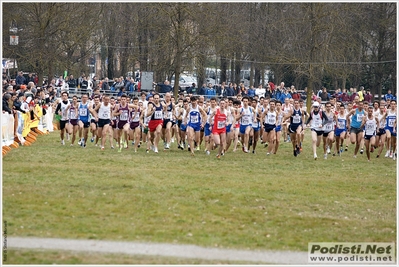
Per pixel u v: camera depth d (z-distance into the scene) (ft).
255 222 84.84
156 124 151.23
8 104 148.66
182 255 69.21
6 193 96.02
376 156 165.58
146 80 272.72
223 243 74.43
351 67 307.58
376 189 111.65
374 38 304.30
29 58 261.44
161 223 82.12
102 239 74.23
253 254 70.79
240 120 160.66
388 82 349.82
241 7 305.53
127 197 96.02
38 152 145.28
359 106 156.25
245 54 320.70
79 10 271.49
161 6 262.26
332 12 268.62
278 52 294.05
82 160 133.80
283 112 171.94
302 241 76.95
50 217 83.25
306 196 102.73
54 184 104.12
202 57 272.72
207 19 268.00
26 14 265.13
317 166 138.72
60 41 274.57
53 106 230.68
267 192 104.47
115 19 310.65
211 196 98.99
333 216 90.17
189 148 161.58
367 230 83.15
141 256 68.33
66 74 321.11
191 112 149.59
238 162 140.05
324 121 152.35
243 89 277.23
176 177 115.14
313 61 276.41
